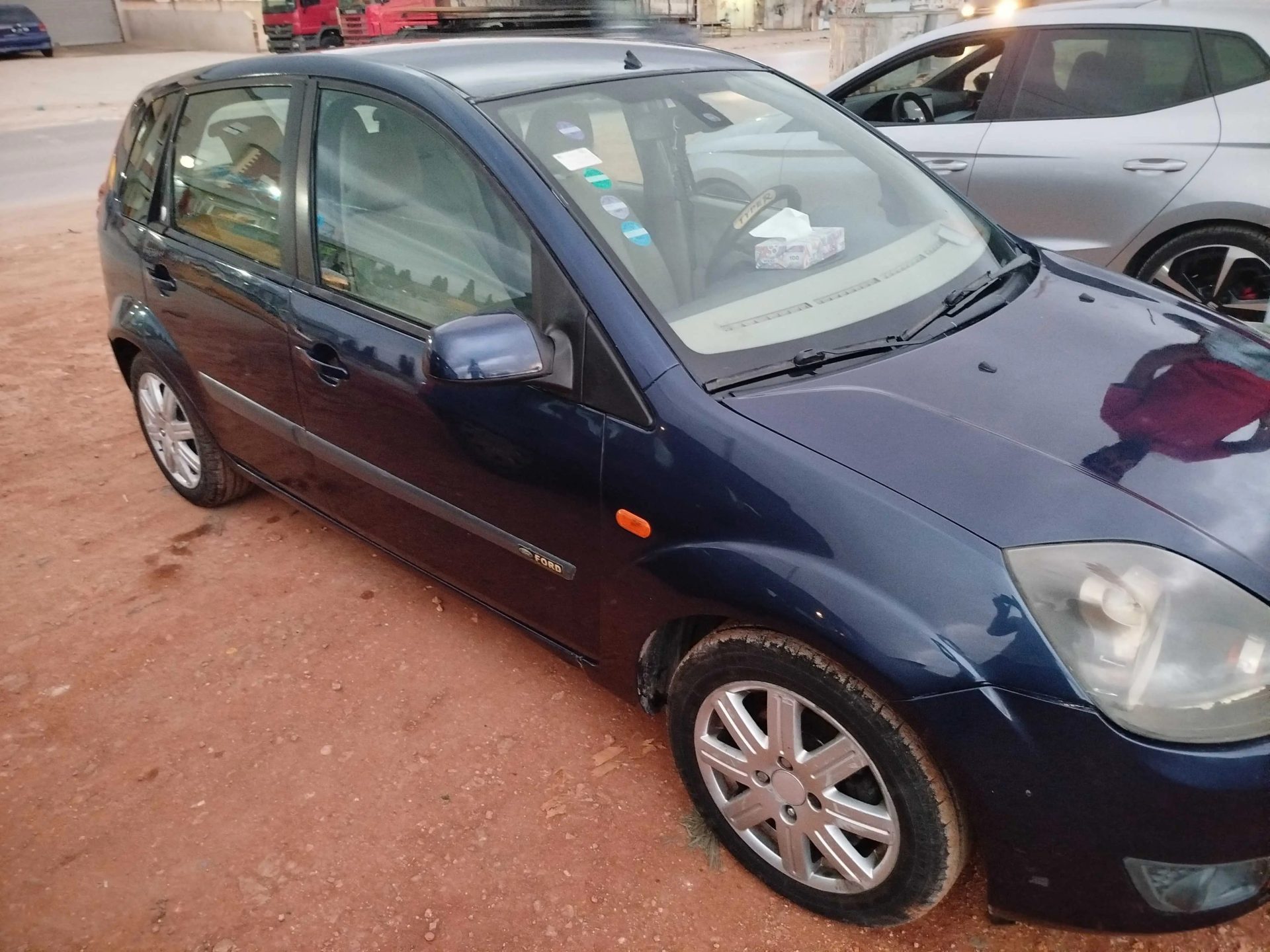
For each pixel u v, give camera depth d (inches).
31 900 86.7
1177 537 65.1
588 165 91.9
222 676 114.4
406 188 97.3
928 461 71.5
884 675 66.0
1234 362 86.4
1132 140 168.7
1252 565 64.1
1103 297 100.1
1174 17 167.5
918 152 193.6
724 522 74.9
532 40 115.9
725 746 82.5
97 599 130.4
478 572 102.3
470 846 90.1
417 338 96.8
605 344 80.9
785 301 89.3
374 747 102.7
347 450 110.4
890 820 72.3
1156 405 78.1
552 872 87.0
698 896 84.3
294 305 110.0
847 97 212.8
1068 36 178.5
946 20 500.4
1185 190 163.0
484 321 80.0
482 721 105.6
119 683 114.0
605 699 108.3
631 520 81.3
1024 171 179.5
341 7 691.4
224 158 122.3
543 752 100.8
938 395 78.6
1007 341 88.0
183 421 147.6
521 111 94.0
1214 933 78.4
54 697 112.0
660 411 78.3
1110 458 71.4
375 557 138.1
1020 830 66.5
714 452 75.5
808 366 81.7
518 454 88.8
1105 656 63.0
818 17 1541.6
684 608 79.2
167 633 122.8
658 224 91.6
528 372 80.0
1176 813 62.1
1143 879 64.8
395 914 83.7
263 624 123.8
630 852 88.7
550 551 91.0
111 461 171.3
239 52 1218.6
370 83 100.7
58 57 1138.0
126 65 1021.2
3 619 126.6
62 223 359.9
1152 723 62.2
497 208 88.7
